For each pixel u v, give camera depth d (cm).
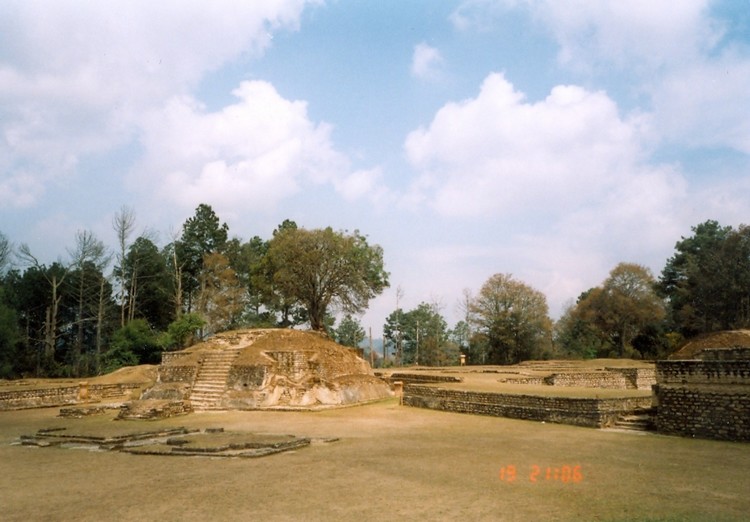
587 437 2019
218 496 1261
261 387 3256
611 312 7100
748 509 1116
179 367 3562
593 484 1335
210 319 6394
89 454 1864
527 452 1755
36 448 2006
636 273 7112
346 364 3903
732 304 5841
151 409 2823
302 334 4006
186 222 7506
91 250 6556
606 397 2367
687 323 6206
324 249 5025
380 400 3662
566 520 1052
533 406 2491
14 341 5147
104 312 6531
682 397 2044
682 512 1097
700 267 6178
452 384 3444
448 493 1264
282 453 1795
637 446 1838
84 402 3716
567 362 6219
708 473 1441
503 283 7544
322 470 1521
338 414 2934
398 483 1362
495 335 7444
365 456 1725
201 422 2662
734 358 2164
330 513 1120
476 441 1986
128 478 1470
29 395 3475
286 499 1226
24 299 6419
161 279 7025
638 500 1188
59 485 1412
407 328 10106
